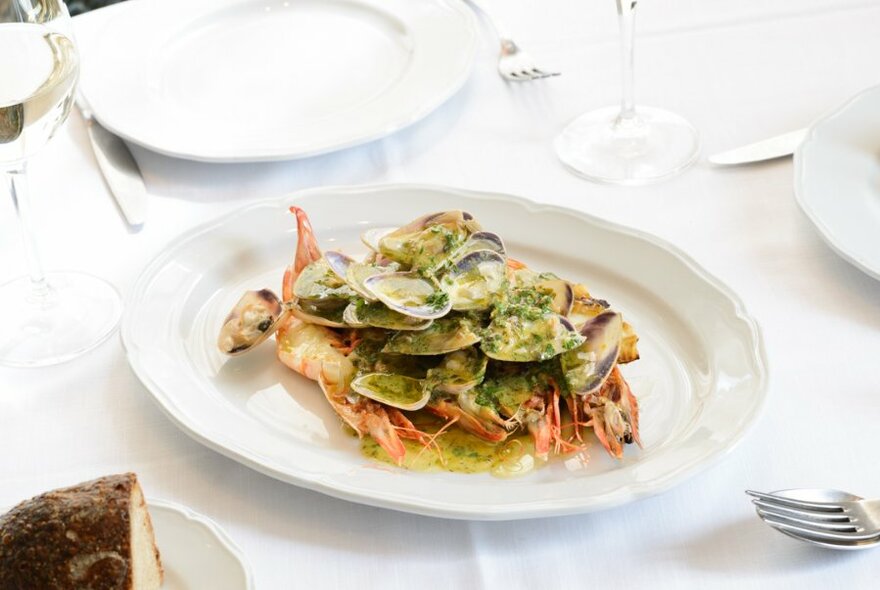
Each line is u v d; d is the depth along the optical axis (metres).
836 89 1.12
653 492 0.81
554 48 1.18
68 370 0.93
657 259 0.95
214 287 0.97
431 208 0.99
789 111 1.10
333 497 0.85
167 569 0.79
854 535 0.81
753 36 1.18
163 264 0.96
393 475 0.84
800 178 1.00
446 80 1.11
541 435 0.85
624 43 1.06
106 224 1.04
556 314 0.87
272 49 1.17
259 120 1.10
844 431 0.87
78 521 0.76
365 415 0.86
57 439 0.89
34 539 0.76
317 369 0.89
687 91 1.13
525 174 1.06
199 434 0.85
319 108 1.11
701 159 1.07
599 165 1.06
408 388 0.87
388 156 1.08
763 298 0.95
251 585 0.78
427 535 0.83
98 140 1.09
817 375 0.90
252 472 0.86
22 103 0.89
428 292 0.88
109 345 0.95
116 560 0.76
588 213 0.97
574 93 1.14
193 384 0.90
